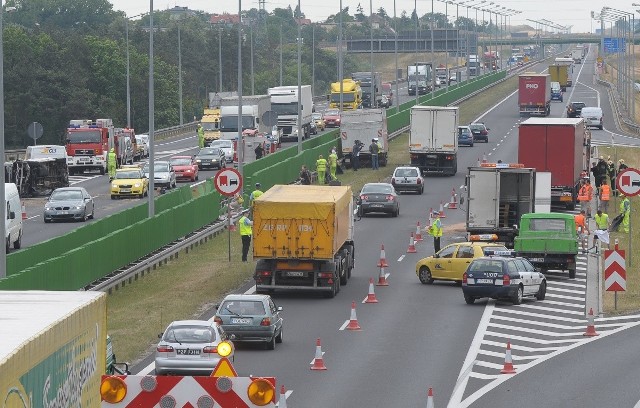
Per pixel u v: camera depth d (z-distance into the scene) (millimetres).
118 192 169875
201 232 126688
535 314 88375
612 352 74188
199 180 192500
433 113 190000
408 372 67125
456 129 190000
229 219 113375
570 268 106000
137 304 89062
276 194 97438
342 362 69688
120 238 100875
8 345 26359
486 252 101688
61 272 85188
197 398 32188
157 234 113000
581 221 123312
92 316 32750
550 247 105938
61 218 145000
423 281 103062
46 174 172750
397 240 129250
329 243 93188
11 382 25531
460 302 93625
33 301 32500
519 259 94938
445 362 70312
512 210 123375
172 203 138250
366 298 95000
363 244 126438
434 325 83125
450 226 140125
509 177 123000
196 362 62281
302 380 64438
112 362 55906
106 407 32094
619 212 152750
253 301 72938
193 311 86562
